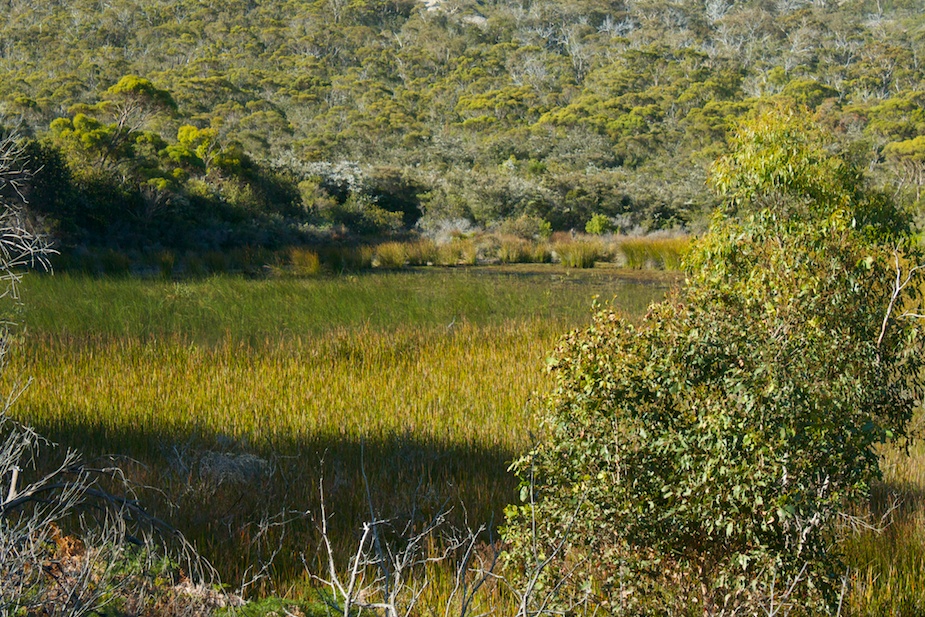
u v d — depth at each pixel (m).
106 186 30.31
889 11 160.50
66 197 27.97
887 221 7.55
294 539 6.55
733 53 129.12
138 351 13.41
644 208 51.91
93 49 116.19
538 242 38.34
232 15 140.62
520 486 5.60
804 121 7.60
